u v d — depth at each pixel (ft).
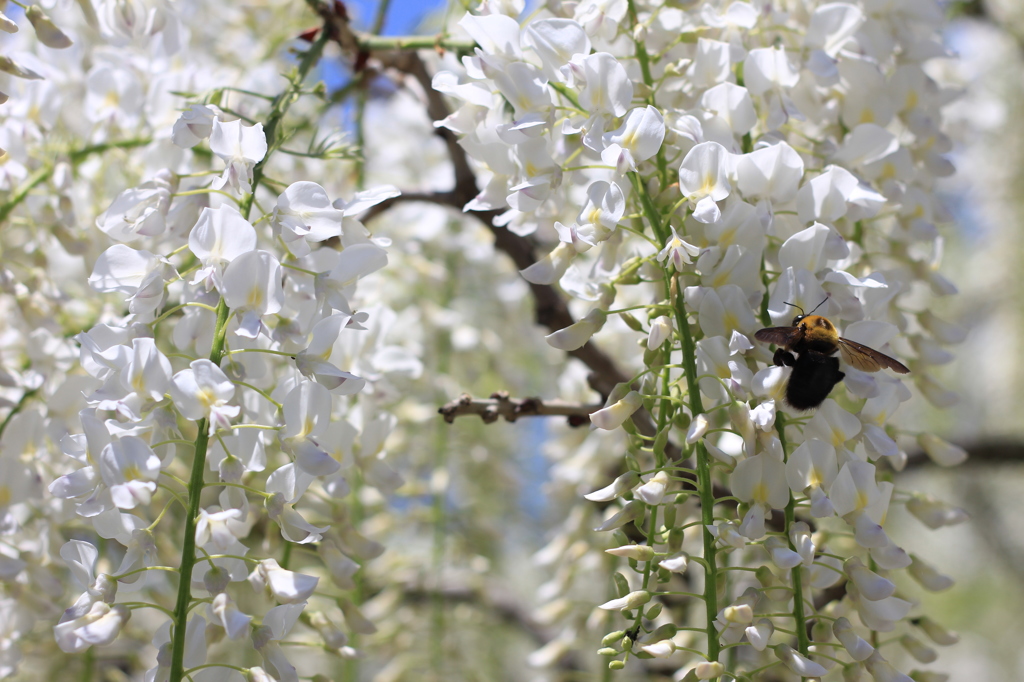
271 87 2.36
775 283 1.82
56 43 1.85
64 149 2.07
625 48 1.92
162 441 1.70
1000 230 4.63
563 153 1.81
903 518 4.72
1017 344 4.61
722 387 1.75
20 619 1.97
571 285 1.82
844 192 1.80
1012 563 5.26
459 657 2.72
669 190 1.79
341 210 1.76
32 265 2.04
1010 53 4.04
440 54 2.12
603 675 2.23
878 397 1.79
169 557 2.09
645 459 2.12
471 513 2.90
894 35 2.01
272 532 1.89
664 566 1.70
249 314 1.71
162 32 2.10
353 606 1.94
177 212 1.77
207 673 1.74
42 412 1.99
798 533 1.71
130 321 1.76
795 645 1.78
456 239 2.89
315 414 1.76
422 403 2.91
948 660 5.46
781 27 1.92
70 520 2.01
